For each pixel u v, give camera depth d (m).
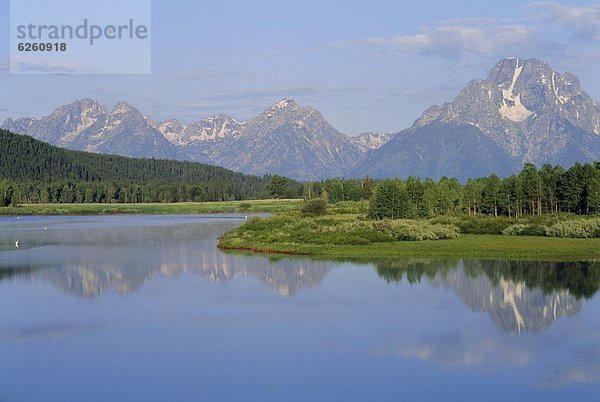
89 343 59.12
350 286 83.81
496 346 57.97
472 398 46.44
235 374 51.19
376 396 46.84
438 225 133.75
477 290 80.94
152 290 81.94
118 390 48.16
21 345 58.47
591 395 46.91
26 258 110.06
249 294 79.44
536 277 89.19
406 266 99.25
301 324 65.00
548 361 53.97
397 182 169.50
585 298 76.31
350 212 179.25
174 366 52.94
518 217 159.12
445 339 60.12
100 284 85.56
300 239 123.69
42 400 46.50
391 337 60.66
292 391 47.78
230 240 129.88
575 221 131.25
